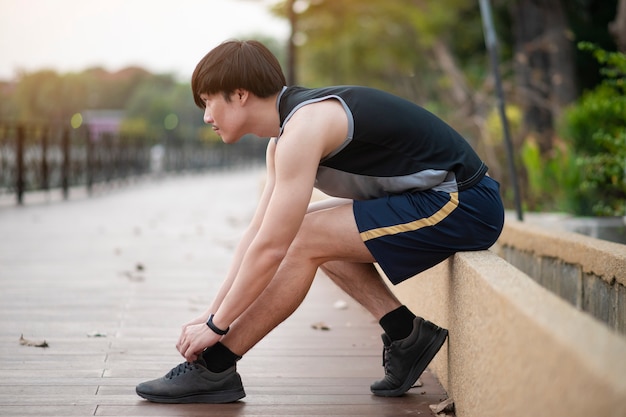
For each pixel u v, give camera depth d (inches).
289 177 85.6
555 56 458.3
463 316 87.3
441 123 93.7
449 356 97.4
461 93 530.0
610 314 110.2
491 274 78.3
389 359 99.3
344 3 622.2
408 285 130.6
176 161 793.6
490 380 72.8
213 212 386.0
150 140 714.2
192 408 93.9
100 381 104.0
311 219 92.1
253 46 91.4
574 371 52.3
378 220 90.0
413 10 600.4
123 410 92.4
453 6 591.2
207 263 216.5
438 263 93.7
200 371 94.9
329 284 188.7
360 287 99.4
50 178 464.8
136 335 130.8
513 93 439.2
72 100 2400.3
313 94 89.4
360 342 129.6
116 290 172.6
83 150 509.0
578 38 536.7
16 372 107.3
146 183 648.4
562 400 54.1
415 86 760.3
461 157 92.0
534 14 482.6
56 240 260.5
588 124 241.1
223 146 991.0
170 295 168.1
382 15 636.1
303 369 112.7
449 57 594.9
